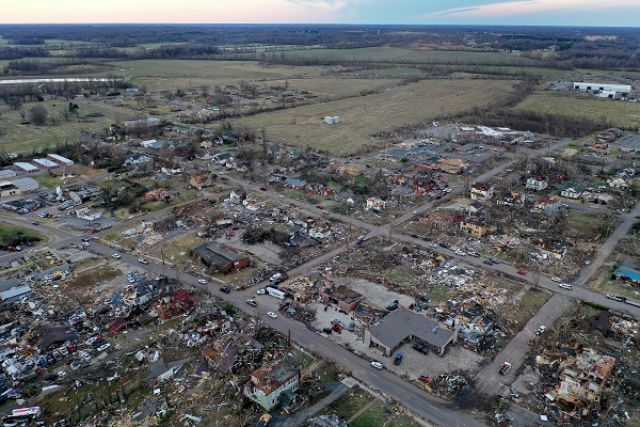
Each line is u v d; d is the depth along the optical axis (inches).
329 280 3550.7
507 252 3976.4
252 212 4785.9
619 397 2437.3
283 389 2381.9
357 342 2876.5
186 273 3634.4
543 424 2272.4
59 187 5137.8
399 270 3703.3
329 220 4613.7
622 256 3902.6
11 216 4667.8
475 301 3275.1
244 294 3358.8
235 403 2383.1
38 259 3791.8
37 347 2768.2
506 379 2571.4
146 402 2383.1
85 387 2491.4
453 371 2630.4
